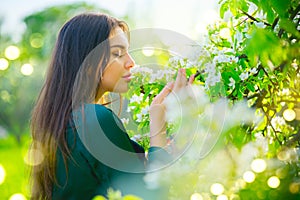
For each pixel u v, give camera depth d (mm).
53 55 1980
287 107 2557
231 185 2205
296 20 2180
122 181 1767
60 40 1968
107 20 1930
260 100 2410
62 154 1814
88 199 1786
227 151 2197
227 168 2180
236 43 2225
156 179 1784
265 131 2441
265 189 2199
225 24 2354
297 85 2385
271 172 2291
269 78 2320
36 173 1943
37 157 1946
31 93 16094
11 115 16797
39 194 1938
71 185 1801
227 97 2283
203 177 2156
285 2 1845
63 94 1906
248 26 2195
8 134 17719
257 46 1640
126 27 1967
